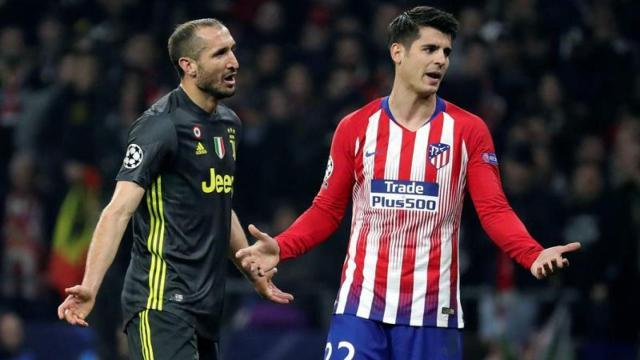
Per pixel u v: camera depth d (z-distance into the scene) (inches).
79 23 2010.3
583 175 1593.3
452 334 838.5
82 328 1531.7
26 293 1657.2
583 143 1711.4
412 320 831.1
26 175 1769.2
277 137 1787.6
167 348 837.8
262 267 847.1
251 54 1977.1
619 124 1804.9
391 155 837.8
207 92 849.5
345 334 836.6
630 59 1895.9
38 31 2133.4
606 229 1526.8
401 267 832.3
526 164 1622.8
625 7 1983.3
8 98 1897.1
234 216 898.7
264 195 1776.6
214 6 2036.2
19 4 2150.6
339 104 1770.4
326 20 2023.9
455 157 837.2
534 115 1801.2
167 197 842.2
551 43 1921.8
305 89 1833.2
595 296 1494.8
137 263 854.5
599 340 1483.8
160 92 1839.3
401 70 841.5
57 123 1833.2
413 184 833.5
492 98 1824.6
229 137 868.6
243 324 1537.9
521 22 1932.8
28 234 1752.0
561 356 1451.8
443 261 835.4
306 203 1758.1
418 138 837.8
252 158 1791.3
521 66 1892.2
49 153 1823.3
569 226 1585.9
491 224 826.2
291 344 1494.8
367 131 846.5
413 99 840.3
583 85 1863.9
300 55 1918.1
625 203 1539.1
